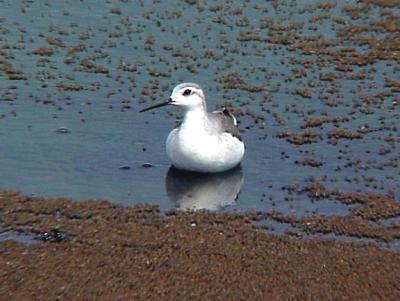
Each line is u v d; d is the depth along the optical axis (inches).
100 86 932.0
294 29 1155.3
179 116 868.0
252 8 1240.8
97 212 661.3
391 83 975.0
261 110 892.6
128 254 603.8
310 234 649.0
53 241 617.6
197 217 663.8
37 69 968.9
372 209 689.0
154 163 759.1
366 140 829.8
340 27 1173.1
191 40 1095.6
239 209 684.7
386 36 1143.6
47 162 748.0
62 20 1141.1
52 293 554.3
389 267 603.8
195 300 554.9
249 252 615.2
